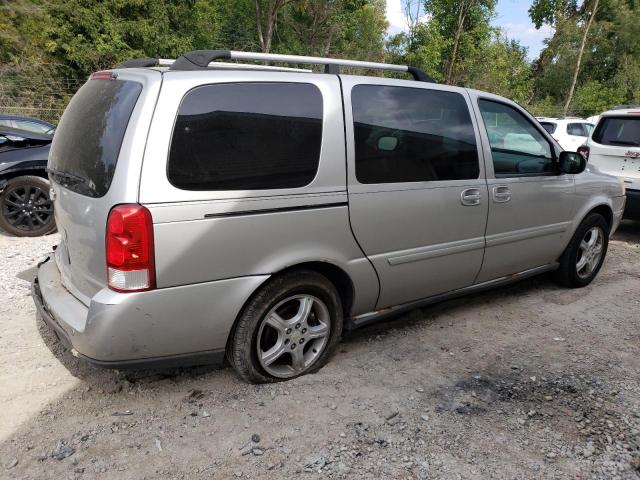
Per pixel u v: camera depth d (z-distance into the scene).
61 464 2.44
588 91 31.30
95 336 2.51
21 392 2.98
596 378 3.31
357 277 3.24
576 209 4.63
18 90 18.44
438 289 3.80
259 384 3.11
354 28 30.48
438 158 3.55
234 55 2.93
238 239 2.72
